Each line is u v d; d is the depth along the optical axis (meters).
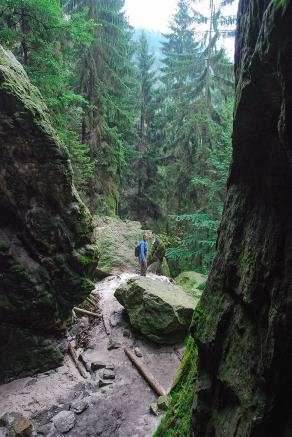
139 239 17.89
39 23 11.22
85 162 18.77
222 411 3.41
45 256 8.49
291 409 2.72
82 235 9.08
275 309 2.63
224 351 3.47
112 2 20.58
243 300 3.18
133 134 26.28
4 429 6.89
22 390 8.11
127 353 9.56
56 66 11.98
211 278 4.03
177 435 4.49
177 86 24.97
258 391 2.84
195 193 18.22
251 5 2.86
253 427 2.76
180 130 18.55
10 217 8.42
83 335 10.52
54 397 8.00
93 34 19.23
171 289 11.65
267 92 2.65
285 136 2.37
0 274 8.03
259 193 3.20
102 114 20.27
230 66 17.69
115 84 21.22
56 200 8.48
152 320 9.97
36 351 8.69
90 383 8.51
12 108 7.54
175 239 20.20
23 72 8.90
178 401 5.11
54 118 12.97
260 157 3.06
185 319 10.11
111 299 12.50
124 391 8.27
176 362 9.43
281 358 2.61
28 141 7.77
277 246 2.76
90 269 9.42
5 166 7.82
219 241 3.96
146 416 7.46
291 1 1.97
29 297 8.25
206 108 17.73
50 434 6.98
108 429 7.13
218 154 13.87
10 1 10.27
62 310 9.07
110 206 22.31
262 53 2.43
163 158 25.42
